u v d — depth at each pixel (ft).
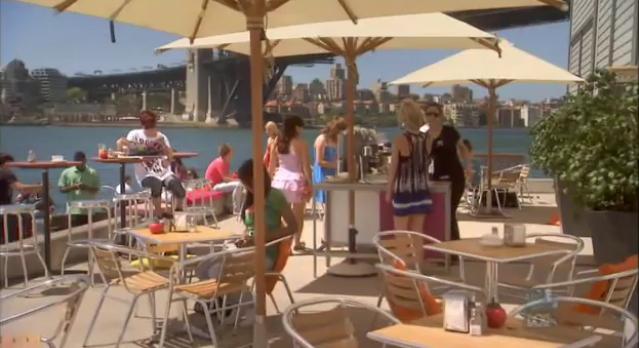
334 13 17.31
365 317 18.13
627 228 18.38
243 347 16.01
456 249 15.40
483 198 40.81
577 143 18.58
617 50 38.47
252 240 16.97
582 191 19.01
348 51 23.39
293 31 20.38
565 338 9.64
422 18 21.47
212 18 18.01
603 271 13.96
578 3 58.65
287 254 17.22
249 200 17.70
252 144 14.39
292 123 26.43
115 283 16.07
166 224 18.97
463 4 15.98
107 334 17.11
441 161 23.79
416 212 21.12
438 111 23.99
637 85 17.70
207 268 16.85
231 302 18.06
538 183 51.42
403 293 13.20
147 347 16.12
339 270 23.24
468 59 32.58
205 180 36.86
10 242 24.32
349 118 23.79
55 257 25.27
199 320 18.28
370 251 23.79
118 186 31.17
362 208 23.76
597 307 12.76
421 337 9.65
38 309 11.87
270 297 18.61
